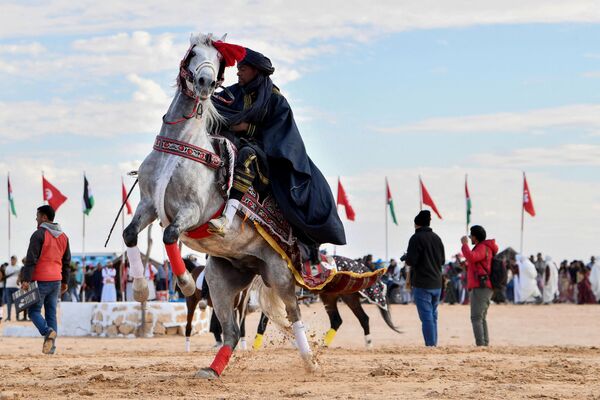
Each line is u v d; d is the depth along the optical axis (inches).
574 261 2092.8
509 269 2073.1
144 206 409.1
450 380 441.4
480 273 781.9
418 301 765.3
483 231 790.5
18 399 376.5
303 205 443.8
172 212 405.7
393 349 688.4
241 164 422.9
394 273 2071.9
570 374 471.2
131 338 1058.7
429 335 762.8
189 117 408.5
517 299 2023.9
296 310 462.0
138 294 418.0
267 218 437.7
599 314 1582.2
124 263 1520.7
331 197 454.9
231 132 442.3
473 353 658.8
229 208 417.7
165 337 1068.5
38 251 688.4
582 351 673.0
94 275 1723.7
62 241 704.4
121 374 478.6
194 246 434.6
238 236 430.6
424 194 2266.2
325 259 494.0
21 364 558.9
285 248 446.3
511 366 523.5
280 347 792.9
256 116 441.7
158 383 422.6
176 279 410.6
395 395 385.1
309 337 672.4
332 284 506.0
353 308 816.9
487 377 449.1
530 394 380.8
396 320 1472.7
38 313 685.9
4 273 1462.8
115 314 1076.5
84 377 462.0
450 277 2054.6
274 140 442.0
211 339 1042.7
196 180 404.5
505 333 1133.1
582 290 2052.2
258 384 425.4
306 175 444.1
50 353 681.0
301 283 456.1
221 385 417.4
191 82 409.1
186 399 373.1
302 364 534.6
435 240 766.5
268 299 500.4
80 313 1093.1
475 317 784.3
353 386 413.7
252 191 433.1
